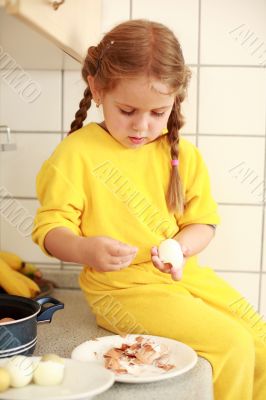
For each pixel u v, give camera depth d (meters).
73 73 1.25
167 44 0.85
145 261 0.98
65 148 0.98
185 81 0.90
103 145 0.99
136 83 0.82
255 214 1.26
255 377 0.96
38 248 1.31
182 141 1.08
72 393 0.64
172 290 0.95
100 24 1.22
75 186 0.95
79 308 1.13
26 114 1.27
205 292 0.98
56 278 1.29
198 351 0.84
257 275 1.28
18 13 0.66
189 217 1.04
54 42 0.88
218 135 1.24
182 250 0.95
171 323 0.88
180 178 1.02
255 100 1.23
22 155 1.28
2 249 1.31
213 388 0.83
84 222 0.98
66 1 0.89
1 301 0.89
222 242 1.28
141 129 0.87
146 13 1.22
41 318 0.85
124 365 0.77
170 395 0.70
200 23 1.21
